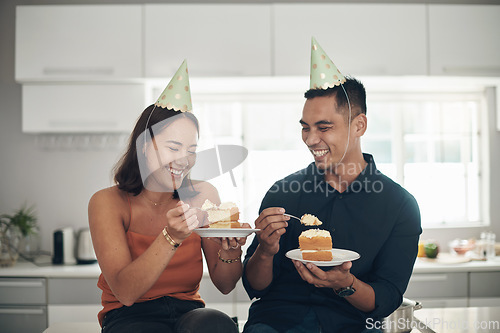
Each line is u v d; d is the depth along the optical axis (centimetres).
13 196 257
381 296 107
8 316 210
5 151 257
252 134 153
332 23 220
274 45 220
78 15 220
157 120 108
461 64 222
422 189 241
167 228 93
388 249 117
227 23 220
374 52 220
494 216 245
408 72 221
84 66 220
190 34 220
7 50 257
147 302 108
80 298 210
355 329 111
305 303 117
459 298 208
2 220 247
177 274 112
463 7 222
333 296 115
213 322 101
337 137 118
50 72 219
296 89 237
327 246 100
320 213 121
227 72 220
